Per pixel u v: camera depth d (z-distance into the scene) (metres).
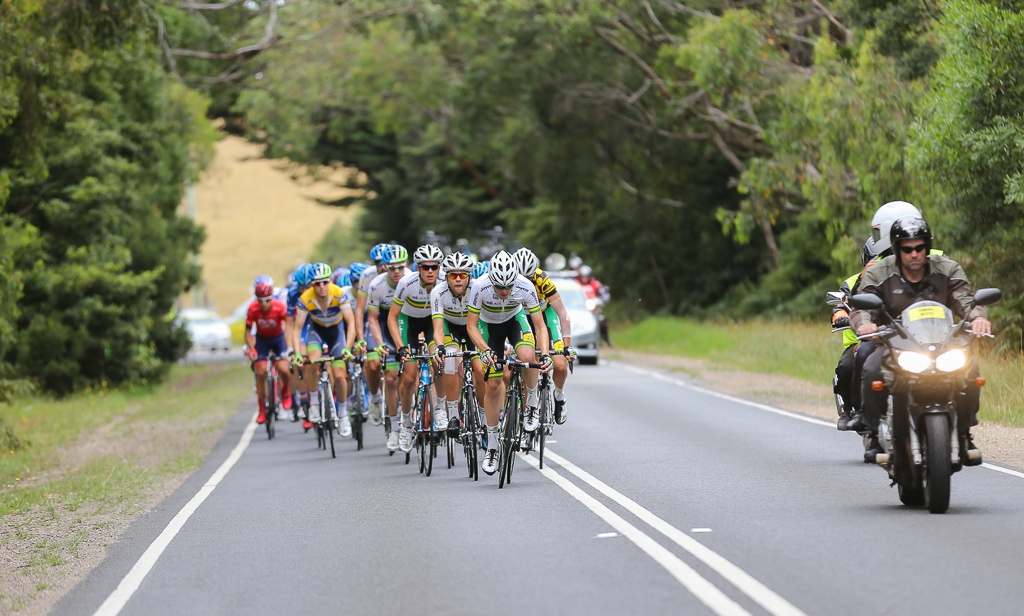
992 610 12.19
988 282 42.47
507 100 92.69
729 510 18.58
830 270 79.69
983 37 33.88
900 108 45.75
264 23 81.06
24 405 47.84
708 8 70.12
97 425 43.19
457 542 17.05
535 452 26.83
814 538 16.08
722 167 92.94
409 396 25.64
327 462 27.89
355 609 13.55
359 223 138.12
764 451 25.81
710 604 12.90
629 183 99.31
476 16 77.44
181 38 80.88
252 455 30.31
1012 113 34.34
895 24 45.97
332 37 89.19
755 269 95.75
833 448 26.11
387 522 19.05
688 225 98.62
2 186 39.72
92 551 18.42
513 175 104.94
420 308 25.30
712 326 73.25
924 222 18.09
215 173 85.38
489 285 22.36
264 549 17.36
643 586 13.86
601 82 84.81
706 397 39.69
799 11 63.84
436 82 93.88
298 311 29.59
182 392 58.53
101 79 56.84
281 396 35.59
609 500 20.02
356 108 106.81
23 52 35.25
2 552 19.08
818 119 47.78
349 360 30.88
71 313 53.84
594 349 56.72
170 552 17.55
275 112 97.56
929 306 17.64
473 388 23.92
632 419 33.12
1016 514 17.34
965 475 21.31
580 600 13.35
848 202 51.19
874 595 12.93
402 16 90.00
